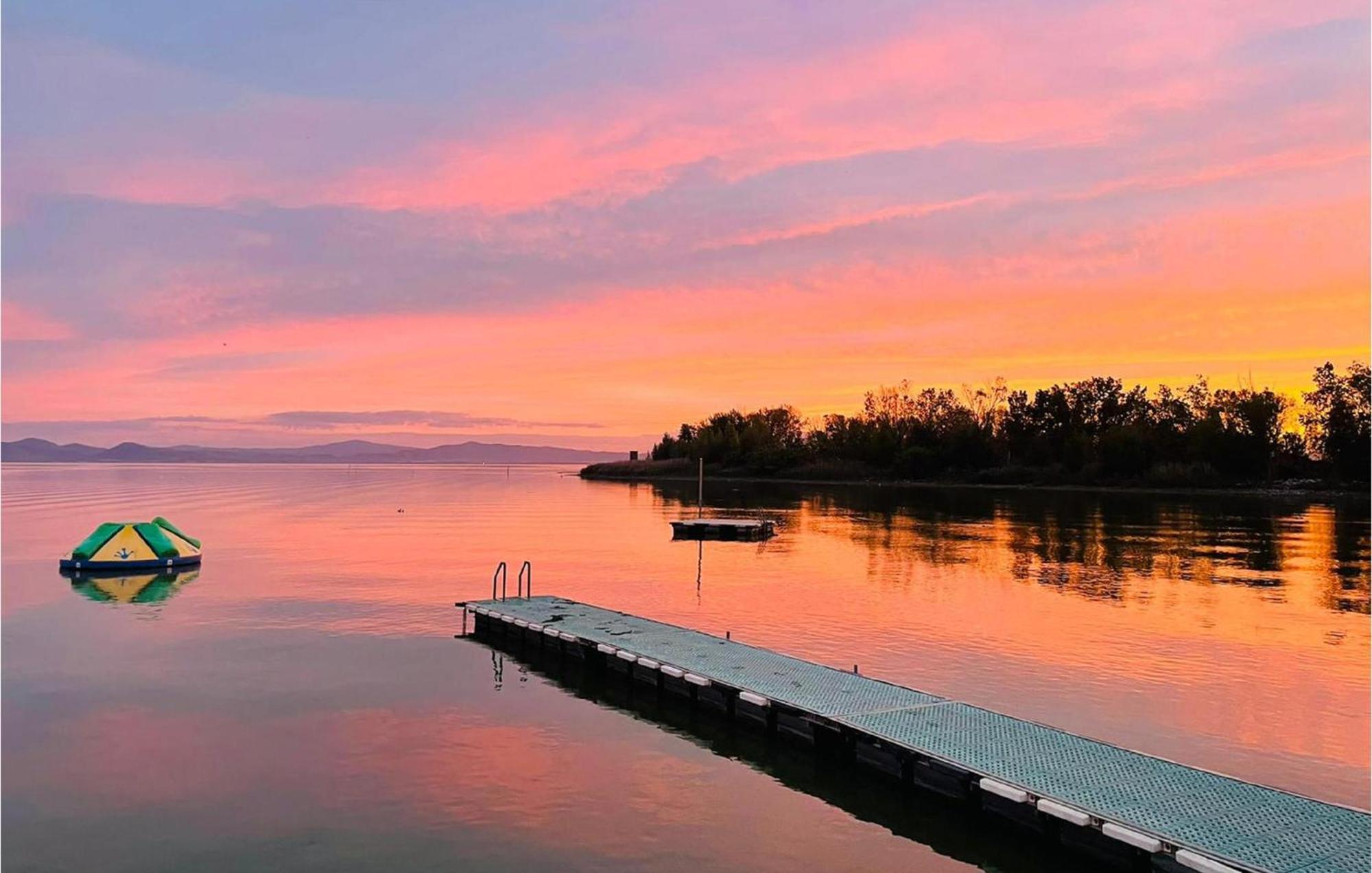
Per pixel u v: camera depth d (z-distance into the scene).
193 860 12.07
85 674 21.38
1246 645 24.73
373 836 12.80
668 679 20.09
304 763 15.57
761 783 15.05
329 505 92.19
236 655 23.39
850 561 43.81
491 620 26.48
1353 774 15.29
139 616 28.83
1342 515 73.12
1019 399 146.62
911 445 150.50
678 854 12.47
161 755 15.91
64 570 38.81
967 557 45.00
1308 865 10.70
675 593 33.75
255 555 46.06
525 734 17.34
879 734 15.34
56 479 178.88
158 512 79.00
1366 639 25.59
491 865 12.01
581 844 12.69
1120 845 11.91
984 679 20.97
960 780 13.95
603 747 16.64
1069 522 67.25
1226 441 116.38
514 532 60.34
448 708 18.98
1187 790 12.96
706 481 164.88
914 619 28.33
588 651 22.66
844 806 14.16
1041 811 12.67
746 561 43.66
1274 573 38.97
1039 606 30.69
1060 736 15.27
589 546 50.97
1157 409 138.88
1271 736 17.17
